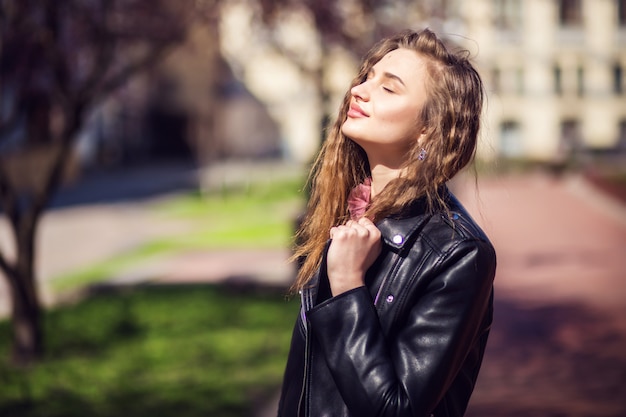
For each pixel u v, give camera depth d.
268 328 8.02
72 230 16.41
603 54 42.31
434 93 1.62
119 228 16.80
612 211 20.84
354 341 1.52
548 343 7.54
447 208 1.62
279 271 11.46
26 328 6.94
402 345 1.54
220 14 8.14
